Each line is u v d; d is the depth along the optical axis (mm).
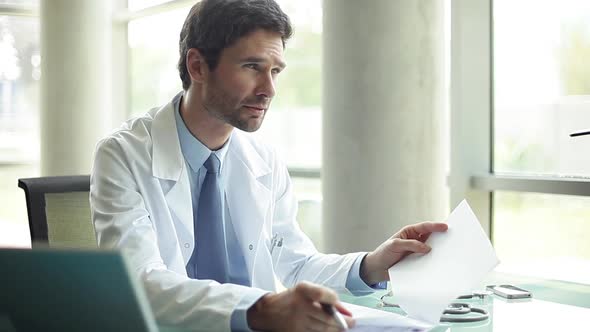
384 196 2824
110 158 1428
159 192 1453
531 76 2838
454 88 2977
